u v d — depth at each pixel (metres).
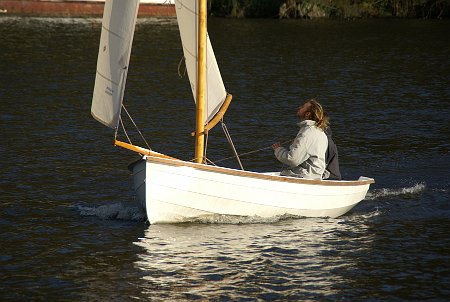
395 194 54.66
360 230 46.53
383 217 49.22
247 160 65.25
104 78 45.28
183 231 44.97
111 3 44.62
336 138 73.44
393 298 36.84
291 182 46.09
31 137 71.12
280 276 39.19
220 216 46.09
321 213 48.31
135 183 45.38
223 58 134.12
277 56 137.00
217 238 44.03
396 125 79.88
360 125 79.81
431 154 67.00
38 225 46.59
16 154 64.56
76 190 54.38
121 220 47.38
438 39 163.00
